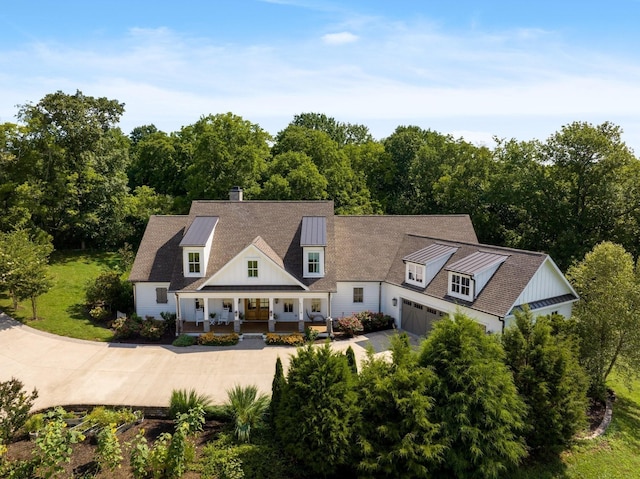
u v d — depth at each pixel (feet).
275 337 85.30
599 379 65.62
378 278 95.86
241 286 89.15
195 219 98.73
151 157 189.57
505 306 70.38
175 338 87.56
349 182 176.35
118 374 70.79
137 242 155.63
